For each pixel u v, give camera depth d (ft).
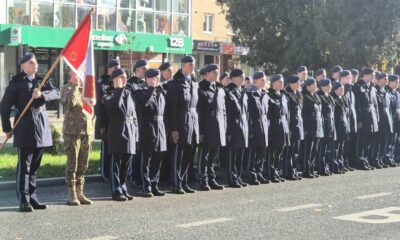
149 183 32.96
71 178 29.76
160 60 107.55
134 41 101.04
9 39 87.51
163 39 105.81
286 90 40.40
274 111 38.50
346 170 44.57
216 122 34.96
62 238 22.82
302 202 31.09
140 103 32.55
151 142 32.55
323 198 32.37
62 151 44.32
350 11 61.77
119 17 100.48
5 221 25.80
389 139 48.06
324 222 26.20
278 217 27.20
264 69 73.97
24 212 27.73
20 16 89.97
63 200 31.04
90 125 29.91
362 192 34.47
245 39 73.41
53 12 93.09
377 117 46.26
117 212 28.14
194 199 32.01
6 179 34.60
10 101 27.53
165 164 37.06
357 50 63.21
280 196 33.04
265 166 38.83
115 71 31.19
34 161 28.45
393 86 48.60
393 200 31.81
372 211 28.73
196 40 116.47
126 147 31.01
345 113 43.60
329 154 42.96
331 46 62.95
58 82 94.84
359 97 45.55
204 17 121.29
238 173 36.96
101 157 37.14
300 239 23.13
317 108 41.09
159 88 33.32
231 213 28.04
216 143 34.81
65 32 93.76
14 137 27.68
